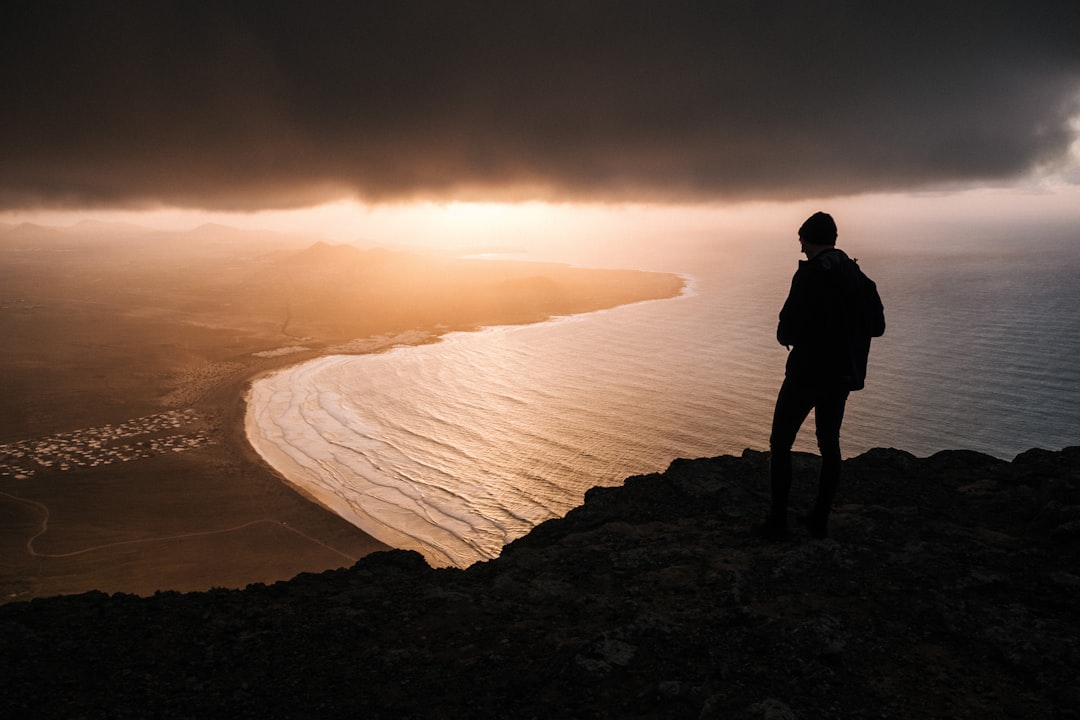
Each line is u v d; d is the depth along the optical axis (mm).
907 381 153375
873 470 8695
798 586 5535
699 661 4543
